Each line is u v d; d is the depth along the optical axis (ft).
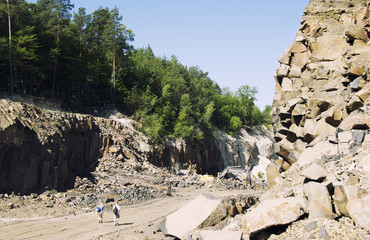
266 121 444.96
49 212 91.45
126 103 242.58
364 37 66.69
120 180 148.97
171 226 58.95
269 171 77.30
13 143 111.34
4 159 109.91
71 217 86.43
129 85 265.13
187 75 351.25
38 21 196.65
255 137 382.63
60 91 219.41
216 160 301.22
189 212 60.23
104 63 248.93
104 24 233.35
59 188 125.80
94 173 152.15
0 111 116.57
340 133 56.95
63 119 151.33
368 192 39.09
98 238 63.87
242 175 214.28
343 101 63.57
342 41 71.72
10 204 93.20
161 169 197.57
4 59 174.29
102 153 168.96
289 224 43.47
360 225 36.96
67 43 202.18
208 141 294.25
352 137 55.06
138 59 315.58
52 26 194.49
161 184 156.46
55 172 125.59
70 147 148.87
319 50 73.41
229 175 211.41
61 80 215.10
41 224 77.77
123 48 236.84
